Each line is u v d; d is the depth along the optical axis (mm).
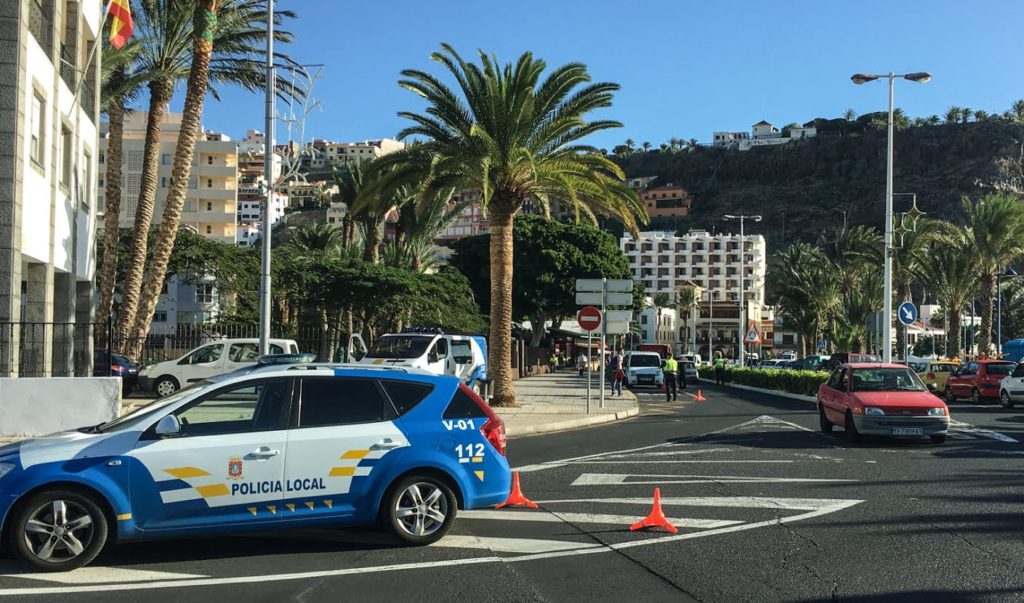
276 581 6473
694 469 12617
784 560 7156
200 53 25578
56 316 21844
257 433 7254
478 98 23703
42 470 6723
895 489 10688
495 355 25453
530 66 23875
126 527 6852
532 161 22359
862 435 16016
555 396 32312
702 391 41125
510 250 25344
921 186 178250
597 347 89938
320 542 7805
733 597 6090
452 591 6219
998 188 169000
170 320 47688
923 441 16453
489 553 7402
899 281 51250
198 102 25797
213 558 7207
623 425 21109
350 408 7602
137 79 27688
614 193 24859
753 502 9828
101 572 6723
